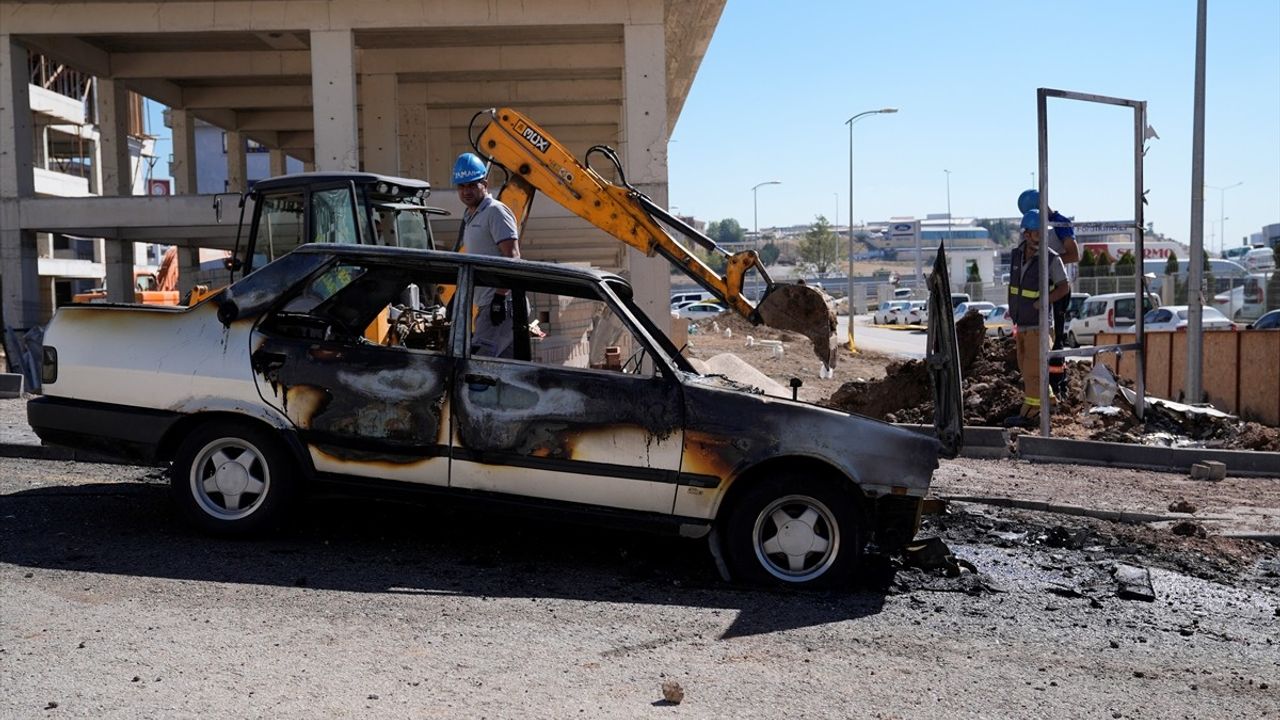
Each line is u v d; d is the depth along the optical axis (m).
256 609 5.20
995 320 49.06
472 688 4.35
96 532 6.49
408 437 6.18
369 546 6.46
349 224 10.84
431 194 21.19
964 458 11.03
